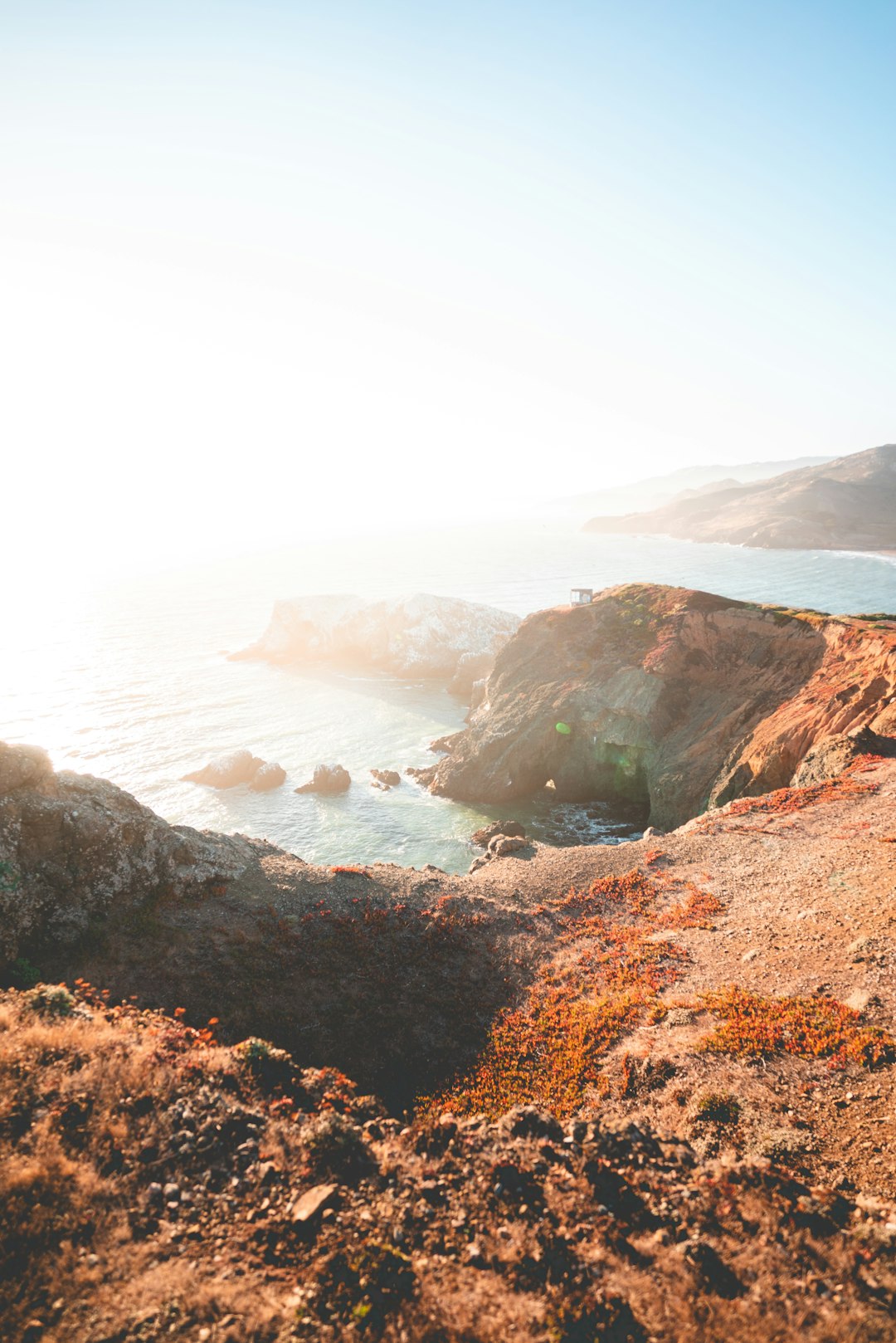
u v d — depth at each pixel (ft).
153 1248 34.40
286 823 214.90
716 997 81.10
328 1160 42.96
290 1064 56.59
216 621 534.78
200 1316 30.60
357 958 99.66
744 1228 40.14
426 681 393.70
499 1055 79.15
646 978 91.25
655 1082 67.05
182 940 96.17
